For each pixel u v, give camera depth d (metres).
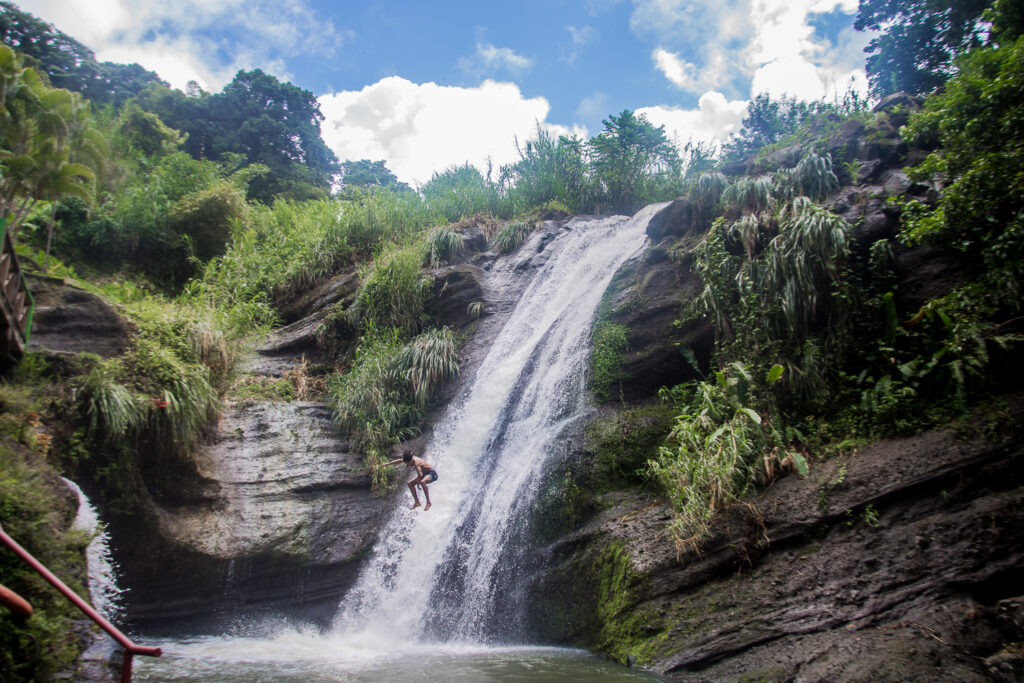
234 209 19.64
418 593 10.38
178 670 7.09
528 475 10.47
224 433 11.01
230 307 15.65
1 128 12.82
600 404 10.92
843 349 8.95
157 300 14.06
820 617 6.51
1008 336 7.48
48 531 6.34
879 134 10.91
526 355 12.95
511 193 19.66
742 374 8.98
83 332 10.26
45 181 13.07
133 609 9.22
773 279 9.47
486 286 15.28
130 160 22.05
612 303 11.84
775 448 8.27
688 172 19.08
